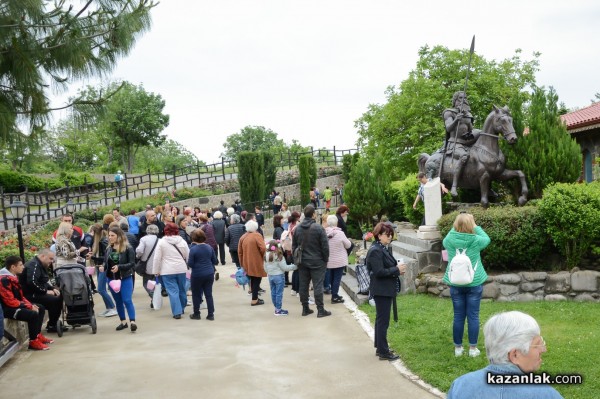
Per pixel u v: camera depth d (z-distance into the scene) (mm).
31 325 9055
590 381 6410
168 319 11344
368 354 8297
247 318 11250
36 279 9805
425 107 34031
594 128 19531
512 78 35812
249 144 114688
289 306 12398
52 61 10227
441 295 11594
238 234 16375
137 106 64750
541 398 2912
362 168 21125
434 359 7637
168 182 45719
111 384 7344
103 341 9625
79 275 10031
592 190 10664
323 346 8859
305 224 11039
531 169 13211
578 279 10562
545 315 9539
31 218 27281
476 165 13516
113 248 10352
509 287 10875
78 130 11320
